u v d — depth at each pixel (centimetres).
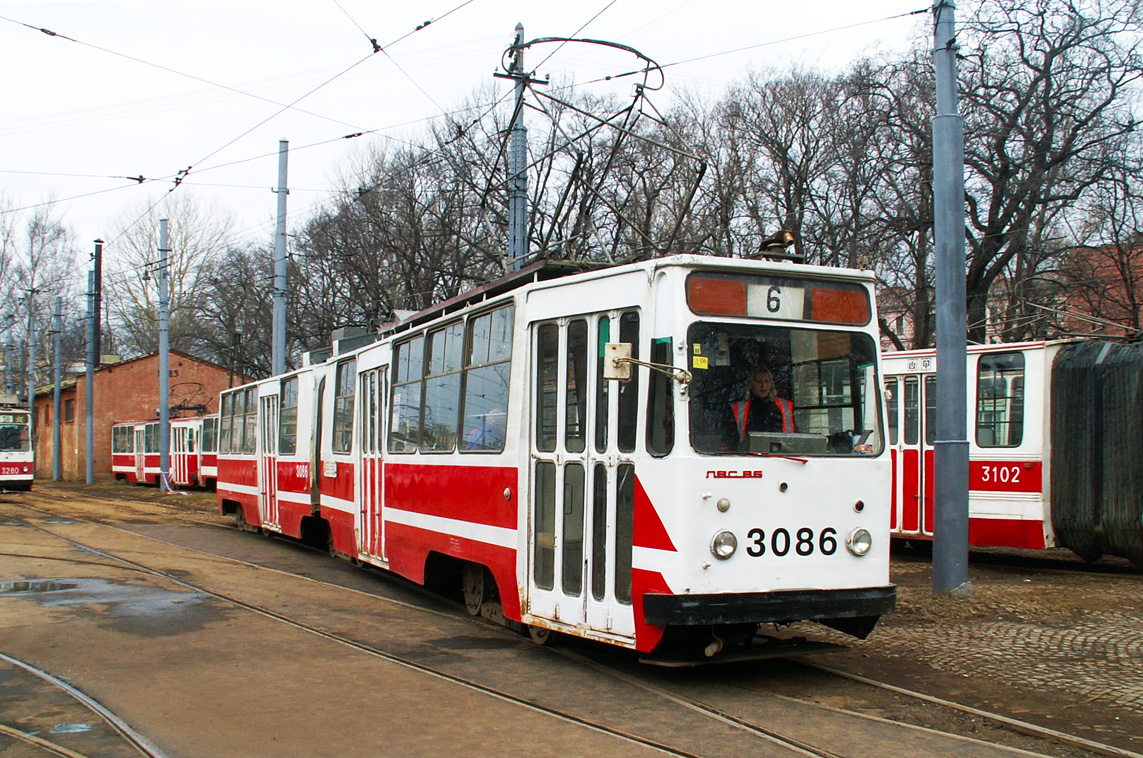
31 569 1245
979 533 1344
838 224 2528
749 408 671
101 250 4178
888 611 691
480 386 877
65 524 1945
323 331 3428
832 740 562
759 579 654
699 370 657
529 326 791
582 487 721
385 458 1129
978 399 1359
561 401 751
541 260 841
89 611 955
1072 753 545
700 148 2653
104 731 580
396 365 1119
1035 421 1297
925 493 1423
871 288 730
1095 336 1305
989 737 573
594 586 702
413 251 3039
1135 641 825
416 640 843
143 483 4134
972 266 2186
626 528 678
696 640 726
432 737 566
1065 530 1262
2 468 3238
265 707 628
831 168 2650
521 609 779
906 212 2312
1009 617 931
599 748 546
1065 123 2120
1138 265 2480
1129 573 1285
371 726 587
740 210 2806
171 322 5297
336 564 1393
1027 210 2114
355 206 3222
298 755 535
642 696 656
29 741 559
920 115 2256
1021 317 1722
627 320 692
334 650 798
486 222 1405
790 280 698
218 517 2241
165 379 3269
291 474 1562
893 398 1470
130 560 1348
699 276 668
